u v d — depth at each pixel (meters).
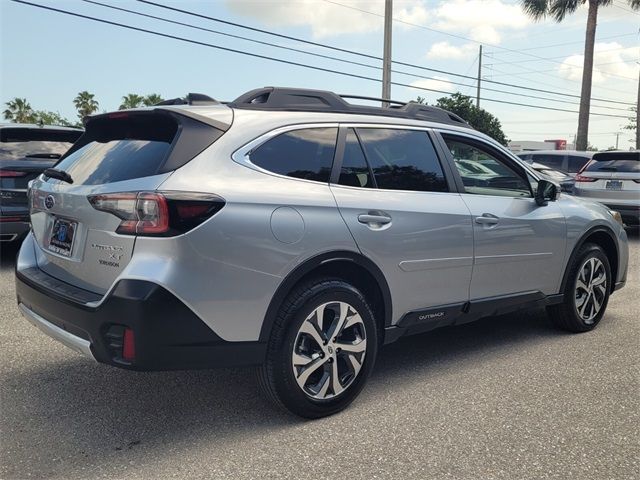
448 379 4.12
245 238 3.04
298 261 3.23
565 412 3.60
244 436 3.26
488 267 4.29
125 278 2.86
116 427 3.35
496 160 4.61
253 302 3.10
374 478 2.85
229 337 3.06
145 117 3.41
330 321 3.47
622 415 3.56
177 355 2.92
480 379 4.12
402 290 3.77
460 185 4.23
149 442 3.18
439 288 3.99
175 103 3.79
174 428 3.35
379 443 3.19
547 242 4.72
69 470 2.89
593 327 5.34
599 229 5.21
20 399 3.71
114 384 3.97
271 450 3.10
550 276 4.83
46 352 4.55
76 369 4.22
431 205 3.93
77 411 3.55
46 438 3.21
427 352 4.71
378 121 3.92
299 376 3.31
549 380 4.11
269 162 3.31
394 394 3.85
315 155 3.52
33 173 7.26
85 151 3.71
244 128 3.30
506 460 3.04
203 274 2.93
